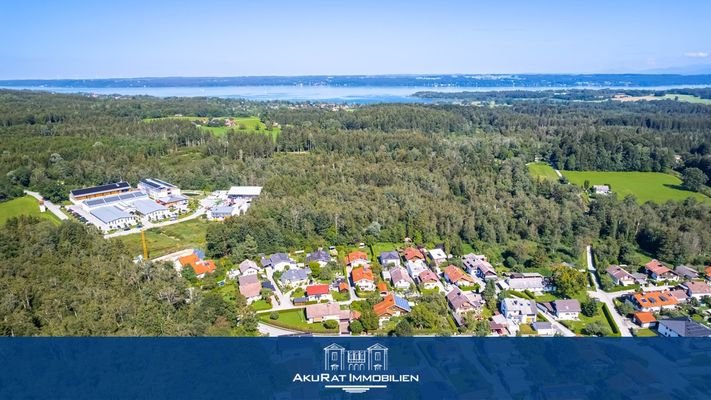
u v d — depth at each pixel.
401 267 107.38
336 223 124.31
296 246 118.38
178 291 82.88
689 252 109.56
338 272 105.94
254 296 94.12
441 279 104.00
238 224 116.12
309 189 150.00
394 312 87.06
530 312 87.50
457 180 154.12
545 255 111.19
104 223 131.25
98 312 71.75
